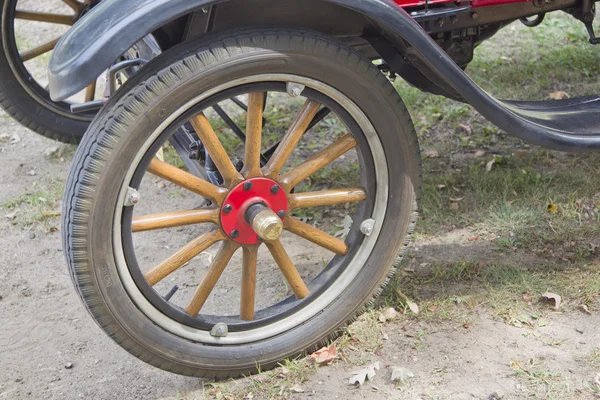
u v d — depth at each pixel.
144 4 1.91
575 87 4.57
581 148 2.50
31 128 3.97
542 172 3.70
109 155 2.05
